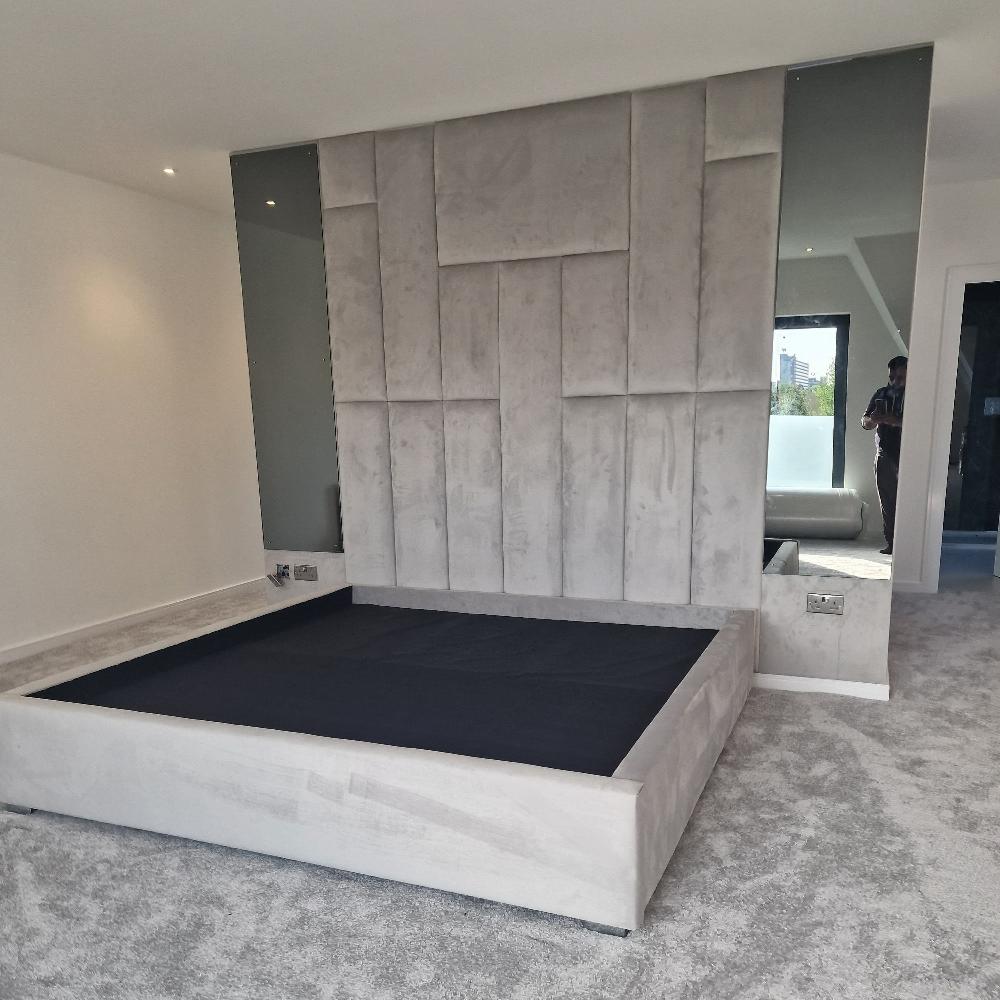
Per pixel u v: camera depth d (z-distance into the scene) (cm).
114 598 425
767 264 289
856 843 202
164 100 302
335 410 367
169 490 455
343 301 355
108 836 217
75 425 400
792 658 310
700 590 318
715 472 307
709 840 204
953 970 157
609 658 281
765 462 301
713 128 287
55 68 272
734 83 282
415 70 278
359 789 185
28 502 379
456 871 179
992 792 228
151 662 270
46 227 382
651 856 172
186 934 174
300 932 173
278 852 198
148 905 185
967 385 676
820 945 165
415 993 154
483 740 207
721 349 299
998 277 436
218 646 298
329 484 376
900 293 278
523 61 271
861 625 298
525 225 318
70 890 191
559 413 326
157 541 448
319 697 244
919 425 462
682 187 294
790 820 214
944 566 557
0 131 334
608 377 316
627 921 165
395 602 369
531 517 338
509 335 329
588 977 157
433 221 334
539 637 310
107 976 161
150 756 207
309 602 346
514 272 323
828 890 183
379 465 363
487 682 257
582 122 304
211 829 204
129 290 426
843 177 278
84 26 242
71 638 399
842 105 274
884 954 162
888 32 252
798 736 267
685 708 204
